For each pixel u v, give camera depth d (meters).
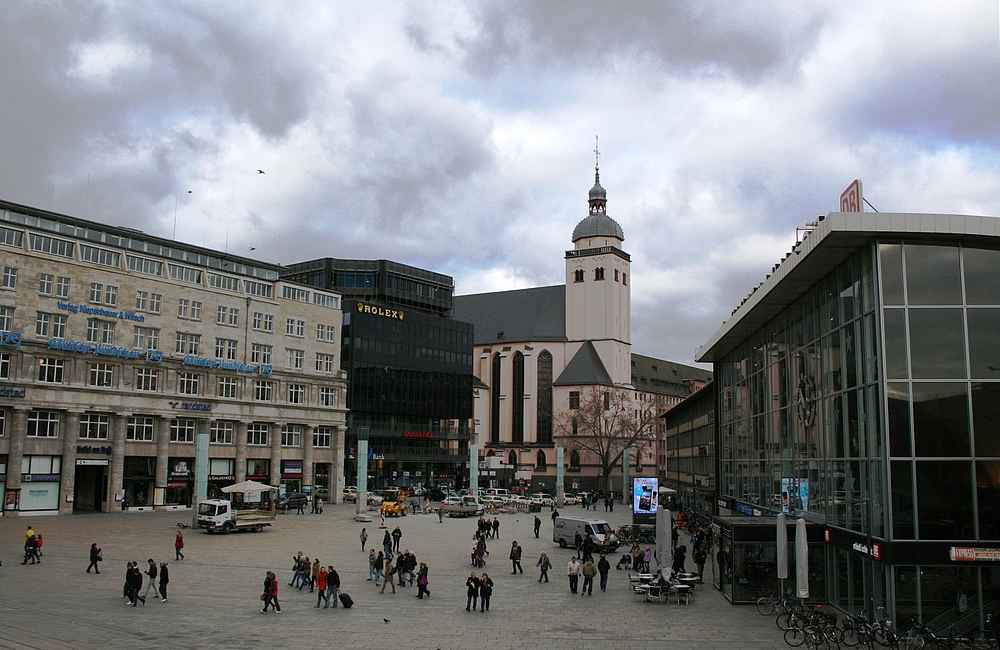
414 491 128.88
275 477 96.56
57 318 76.88
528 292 194.00
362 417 126.69
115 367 80.69
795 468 44.00
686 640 30.44
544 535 71.00
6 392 71.81
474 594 35.59
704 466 85.19
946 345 31.23
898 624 30.09
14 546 52.47
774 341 49.16
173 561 48.66
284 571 45.44
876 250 31.80
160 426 84.44
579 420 155.88
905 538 30.34
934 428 30.84
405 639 29.81
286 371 99.38
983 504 30.44
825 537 37.16
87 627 30.05
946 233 30.98
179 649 27.41
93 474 82.81
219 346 92.06
